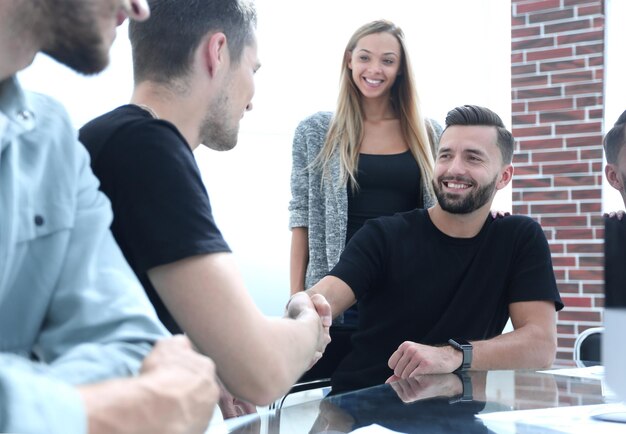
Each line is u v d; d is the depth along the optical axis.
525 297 1.86
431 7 4.44
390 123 2.47
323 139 2.51
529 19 4.07
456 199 1.86
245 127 4.21
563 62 3.99
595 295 3.90
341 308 1.85
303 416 1.13
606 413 1.11
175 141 0.97
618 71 3.92
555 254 4.00
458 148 1.88
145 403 0.56
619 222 0.83
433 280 1.88
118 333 0.75
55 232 0.77
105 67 0.84
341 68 2.51
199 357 0.65
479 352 1.62
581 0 3.94
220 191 4.15
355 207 2.41
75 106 2.97
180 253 0.90
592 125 3.92
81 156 0.84
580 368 1.64
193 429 0.61
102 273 0.78
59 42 0.79
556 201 4.00
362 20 4.29
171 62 1.08
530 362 1.70
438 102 4.46
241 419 1.12
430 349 1.56
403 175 2.41
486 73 4.49
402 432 1.00
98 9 0.78
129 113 1.02
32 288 0.76
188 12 1.08
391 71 2.41
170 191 0.93
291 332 0.99
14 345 0.75
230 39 1.12
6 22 0.75
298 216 2.52
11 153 0.75
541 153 4.04
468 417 1.09
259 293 4.21
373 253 1.89
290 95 4.25
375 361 1.87
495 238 1.90
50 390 0.51
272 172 4.27
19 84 0.80
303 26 4.23
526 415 1.10
